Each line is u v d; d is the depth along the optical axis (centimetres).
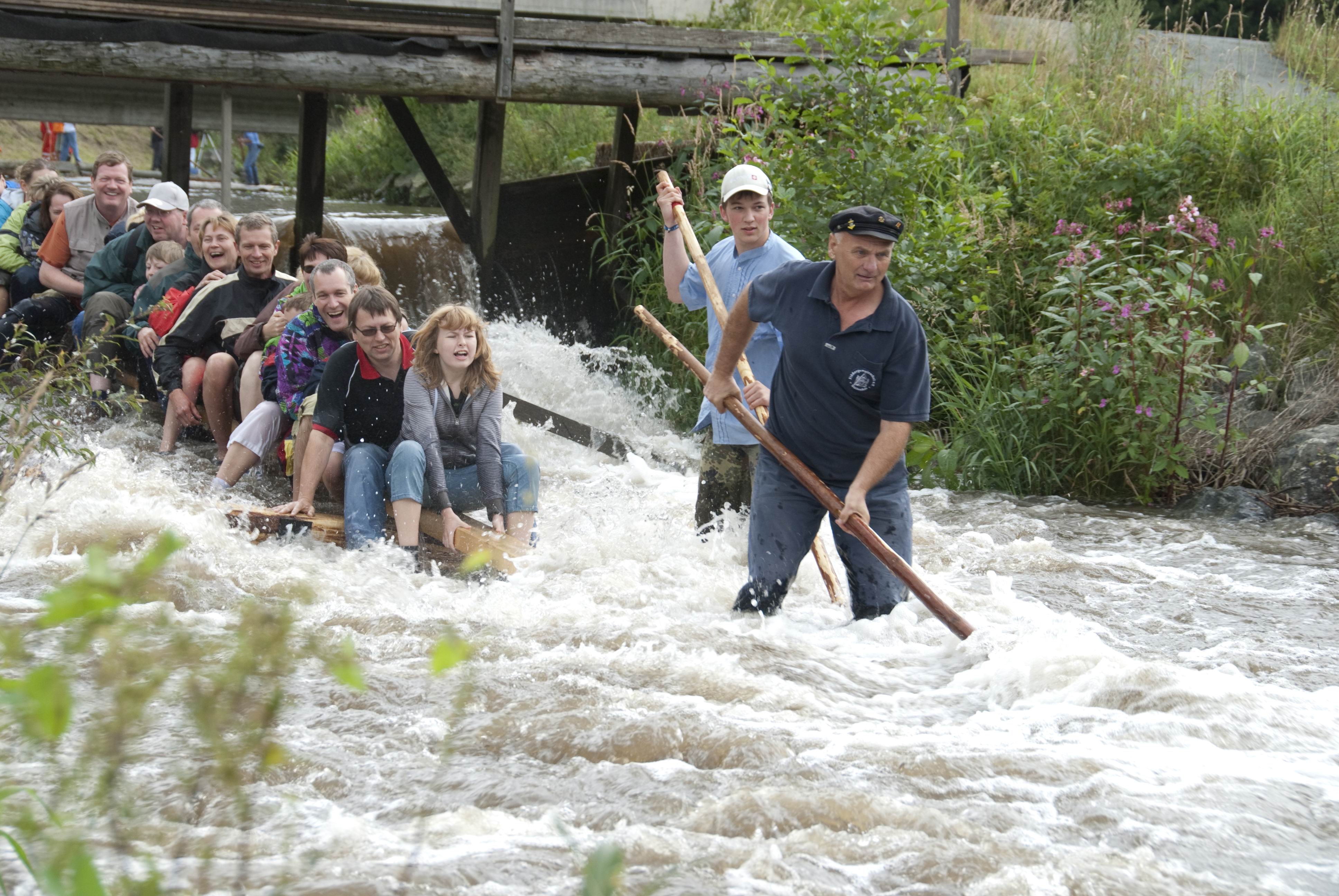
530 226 2038
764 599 789
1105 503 1352
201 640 235
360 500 931
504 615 764
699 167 1766
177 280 1280
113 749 232
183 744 465
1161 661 734
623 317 1947
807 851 427
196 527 905
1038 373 1439
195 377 1213
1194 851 440
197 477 1146
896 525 786
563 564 920
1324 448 1293
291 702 556
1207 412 1356
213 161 3281
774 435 795
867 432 764
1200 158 1753
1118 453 1369
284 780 468
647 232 1872
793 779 502
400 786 478
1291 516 1257
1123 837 452
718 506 991
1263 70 2386
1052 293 1416
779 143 1623
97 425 1291
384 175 2756
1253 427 1397
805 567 953
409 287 1975
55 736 170
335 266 1063
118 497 968
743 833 447
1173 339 1332
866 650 736
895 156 1592
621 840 427
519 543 936
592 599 825
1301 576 999
